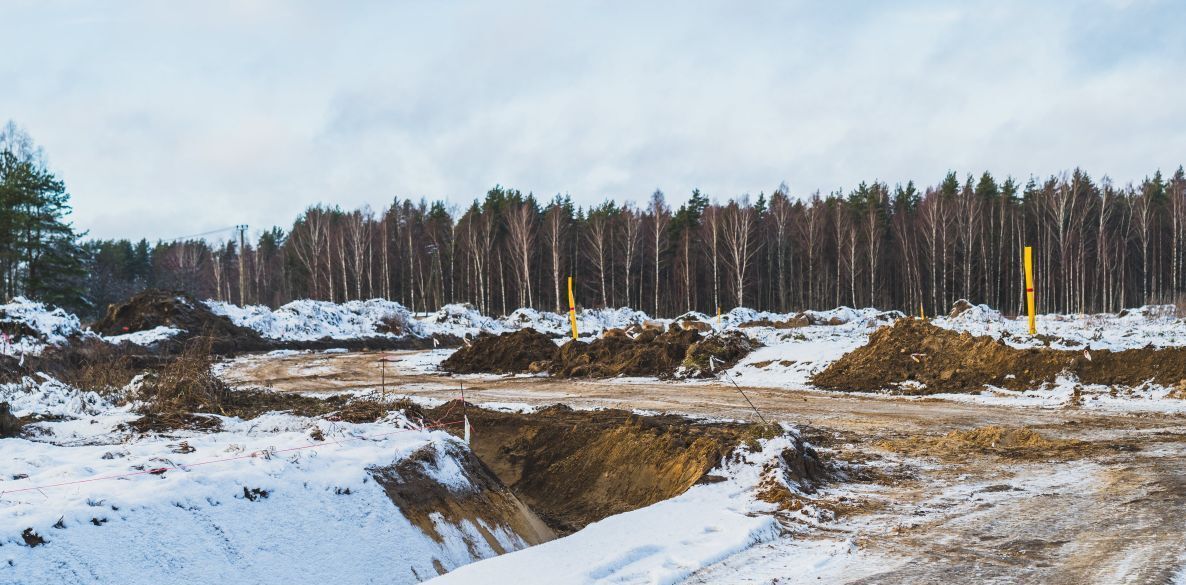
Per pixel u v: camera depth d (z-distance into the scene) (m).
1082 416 14.43
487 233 70.00
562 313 62.97
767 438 10.34
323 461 8.39
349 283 74.19
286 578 6.71
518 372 28.39
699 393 20.42
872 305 60.34
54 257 43.34
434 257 75.69
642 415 16.23
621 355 27.09
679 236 72.56
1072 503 8.12
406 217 88.50
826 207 72.31
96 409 14.93
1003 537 7.00
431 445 9.53
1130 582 5.62
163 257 101.88
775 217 72.75
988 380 18.62
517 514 9.81
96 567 5.91
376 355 37.66
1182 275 63.03
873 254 62.59
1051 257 64.69
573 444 13.20
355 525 7.64
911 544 6.86
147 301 40.47
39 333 27.58
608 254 71.81
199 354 17.92
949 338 20.62
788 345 25.69
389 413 13.55
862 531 7.36
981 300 67.12
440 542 8.14
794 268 71.81
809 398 18.78
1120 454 10.64
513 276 73.44
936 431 13.46
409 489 8.57
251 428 12.53
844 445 12.35
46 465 8.94
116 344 32.38
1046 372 17.97
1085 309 64.25
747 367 24.44
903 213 66.62
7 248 41.84
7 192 41.12
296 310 46.56
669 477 10.70
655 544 6.92
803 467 9.67
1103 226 62.16
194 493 7.01
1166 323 27.92
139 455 9.34
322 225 74.69
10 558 5.57
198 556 6.47
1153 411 14.61
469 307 59.00
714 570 6.27
